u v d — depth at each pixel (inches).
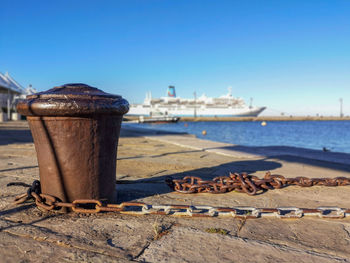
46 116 101.4
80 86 111.0
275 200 127.2
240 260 71.4
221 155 294.8
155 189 144.0
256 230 91.3
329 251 77.4
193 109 4719.5
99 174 108.2
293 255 74.7
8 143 384.5
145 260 70.6
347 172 204.4
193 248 77.5
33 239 81.5
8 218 98.3
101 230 88.9
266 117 5492.1
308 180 150.0
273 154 301.7
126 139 496.1
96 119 103.7
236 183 137.1
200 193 136.6
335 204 122.7
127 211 103.5
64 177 105.0
